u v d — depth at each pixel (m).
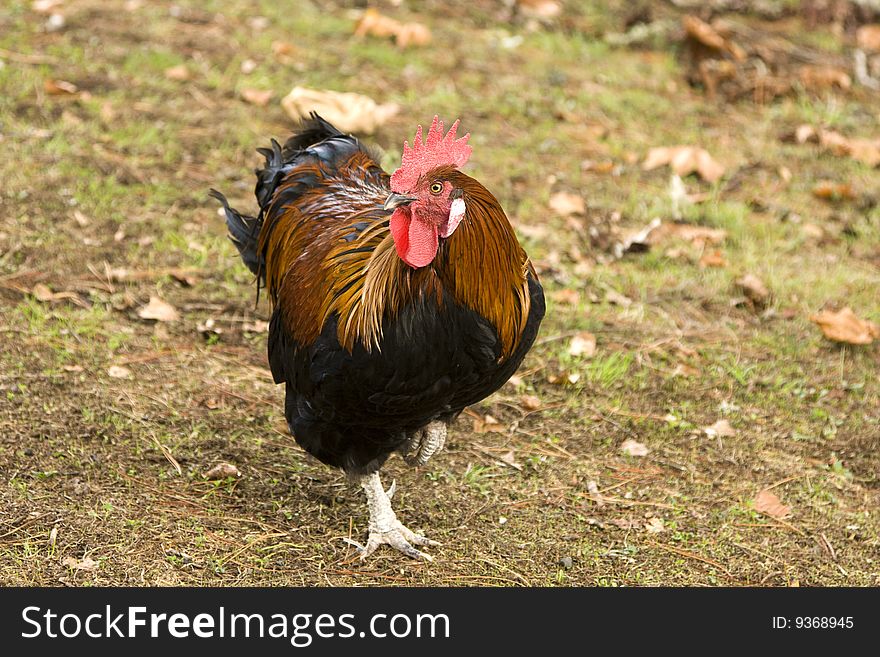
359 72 12.97
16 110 10.91
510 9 15.62
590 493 6.93
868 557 6.51
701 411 7.90
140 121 11.11
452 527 6.54
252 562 6.06
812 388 8.27
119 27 13.12
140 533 6.12
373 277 5.21
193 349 8.05
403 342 5.16
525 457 7.25
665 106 13.38
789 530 6.71
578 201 10.59
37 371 7.46
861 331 8.76
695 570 6.30
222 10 14.09
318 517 6.52
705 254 10.13
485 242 5.08
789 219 10.94
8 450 6.62
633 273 9.77
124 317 8.30
